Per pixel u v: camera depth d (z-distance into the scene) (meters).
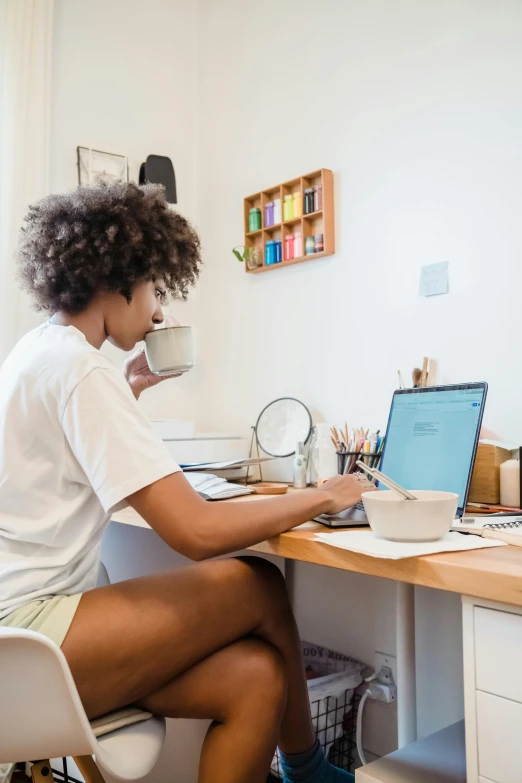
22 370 0.93
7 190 1.98
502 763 0.70
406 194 1.73
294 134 2.11
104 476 0.86
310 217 1.99
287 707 1.10
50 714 0.74
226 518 0.91
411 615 1.45
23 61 2.05
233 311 2.30
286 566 1.94
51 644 0.71
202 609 0.95
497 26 1.53
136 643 0.87
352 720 1.71
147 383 1.45
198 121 2.56
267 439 2.05
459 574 0.74
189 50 2.58
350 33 1.92
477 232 1.55
